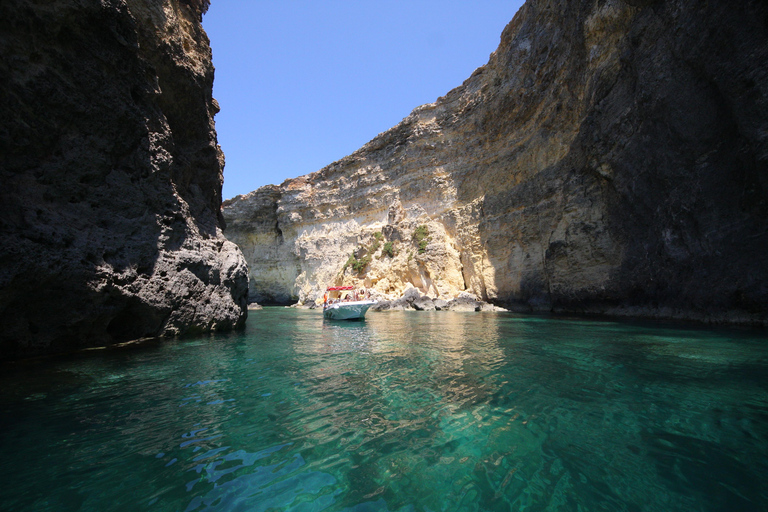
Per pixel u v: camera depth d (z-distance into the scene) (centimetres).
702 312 1340
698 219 1328
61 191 880
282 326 1714
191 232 1331
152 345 1041
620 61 1741
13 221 747
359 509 296
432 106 3984
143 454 386
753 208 1148
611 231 1859
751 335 1050
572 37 2192
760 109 1066
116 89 1007
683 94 1351
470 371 736
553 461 371
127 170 1074
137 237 1067
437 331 1441
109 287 921
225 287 1479
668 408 504
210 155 1597
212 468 359
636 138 1609
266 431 446
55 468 354
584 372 705
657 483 329
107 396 574
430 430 447
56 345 873
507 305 2759
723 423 453
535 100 2667
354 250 4278
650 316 1608
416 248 3600
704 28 1241
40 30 813
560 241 2178
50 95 839
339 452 393
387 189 4234
